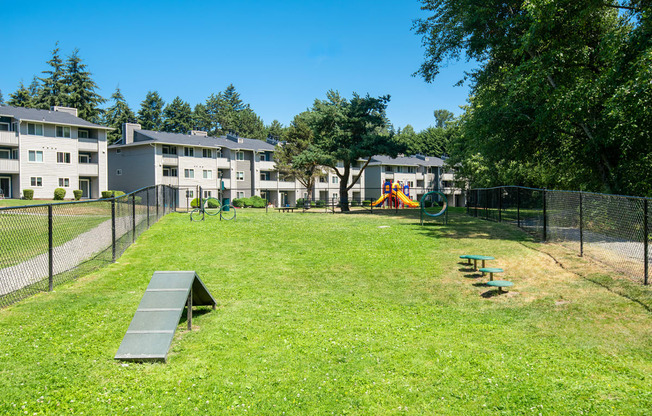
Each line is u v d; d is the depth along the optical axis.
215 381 6.13
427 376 6.32
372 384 6.09
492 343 7.50
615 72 16.41
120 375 6.27
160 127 88.69
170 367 6.55
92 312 8.84
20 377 6.07
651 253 11.88
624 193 19.16
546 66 18.44
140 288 10.66
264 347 7.32
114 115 82.25
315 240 17.31
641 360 6.61
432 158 86.38
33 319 8.35
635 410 5.27
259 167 62.44
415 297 10.37
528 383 6.04
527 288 10.42
